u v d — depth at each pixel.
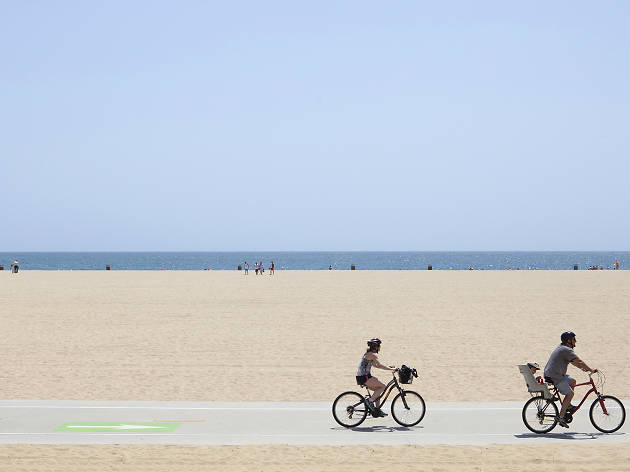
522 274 86.06
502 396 14.93
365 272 95.69
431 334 26.05
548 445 10.51
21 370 18.08
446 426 11.81
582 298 43.91
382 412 11.77
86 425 11.86
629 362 19.81
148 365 18.97
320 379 16.95
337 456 9.91
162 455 9.95
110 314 33.12
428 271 100.88
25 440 10.79
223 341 23.92
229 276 80.38
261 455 9.96
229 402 14.05
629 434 11.21
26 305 38.09
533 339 24.70
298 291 50.78
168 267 163.62
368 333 26.23
